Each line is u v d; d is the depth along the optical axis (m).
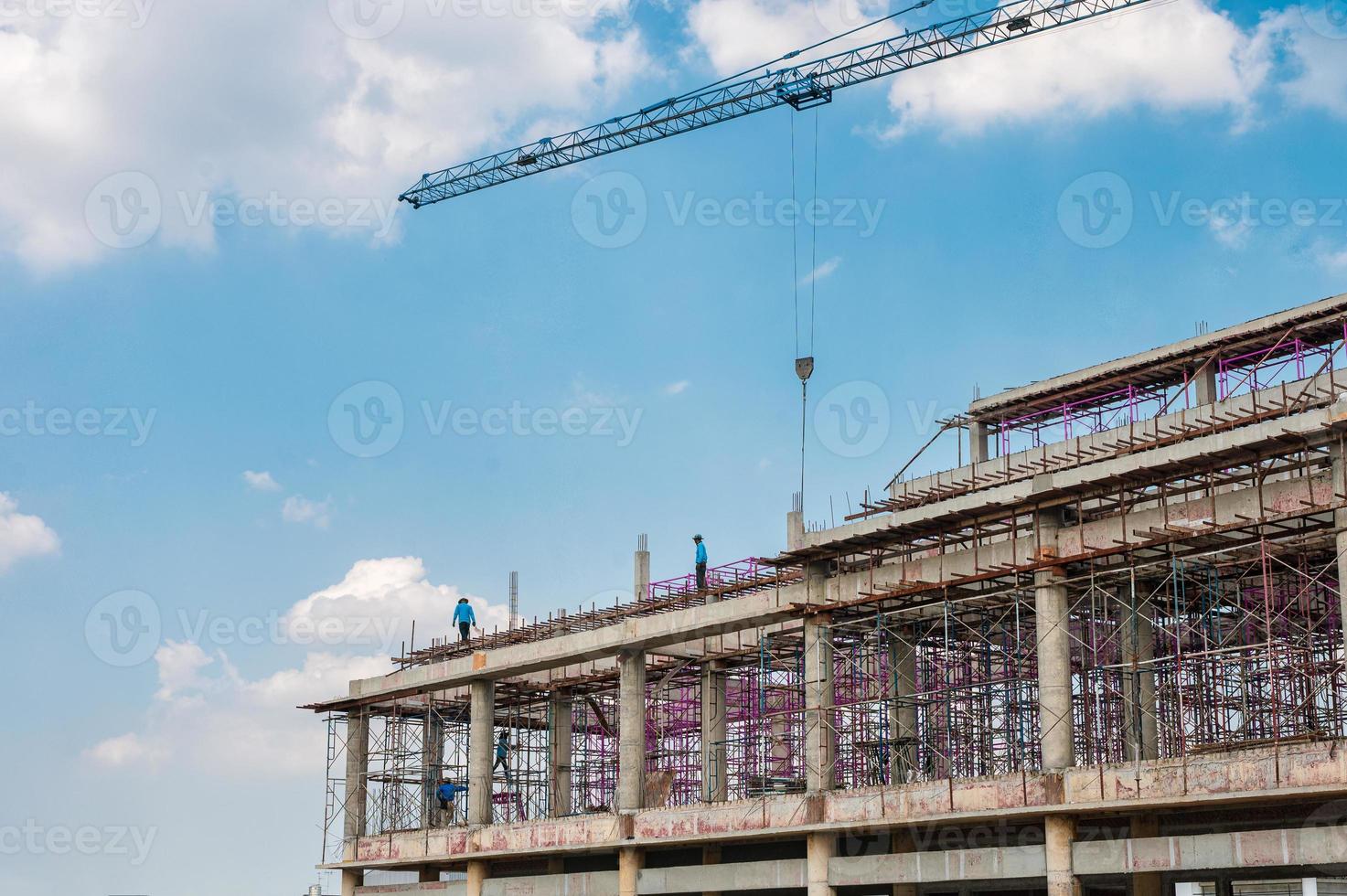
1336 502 35.47
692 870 48.44
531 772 63.72
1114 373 54.22
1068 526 41.09
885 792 43.06
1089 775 38.62
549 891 53.12
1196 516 38.34
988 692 47.81
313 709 63.22
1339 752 34.16
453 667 58.41
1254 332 50.41
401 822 62.31
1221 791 36.03
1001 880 44.09
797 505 57.19
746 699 61.56
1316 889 39.53
